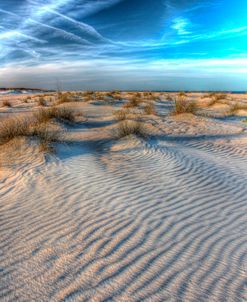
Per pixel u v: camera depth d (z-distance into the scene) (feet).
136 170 21.39
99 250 11.50
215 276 9.91
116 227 13.28
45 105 72.23
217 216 14.48
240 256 11.07
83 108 61.93
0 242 12.32
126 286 9.43
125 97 100.07
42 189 17.95
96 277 9.88
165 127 39.65
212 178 20.08
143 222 13.76
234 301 8.76
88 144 30.89
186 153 26.71
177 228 13.23
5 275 10.14
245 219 14.19
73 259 10.93
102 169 21.66
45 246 11.87
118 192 17.28
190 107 51.08
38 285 9.57
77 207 15.40
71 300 8.84
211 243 11.99
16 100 102.22
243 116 52.85
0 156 24.93
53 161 23.04
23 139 27.99
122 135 32.76
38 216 14.57
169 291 9.18
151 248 11.60
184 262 10.69
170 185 18.51
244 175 21.16
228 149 29.78
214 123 43.19
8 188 18.56
